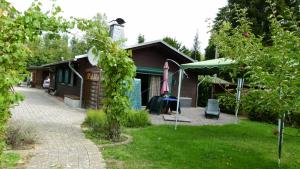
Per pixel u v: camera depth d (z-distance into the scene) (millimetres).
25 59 3537
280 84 4629
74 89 18922
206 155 6645
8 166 4715
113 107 7645
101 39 6680
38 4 4070
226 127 11367
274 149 7863
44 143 6789
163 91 14023
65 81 21531
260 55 5402
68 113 12758
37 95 22766
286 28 5602
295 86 4480
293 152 7684
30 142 6598
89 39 6516
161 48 17062
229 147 7645
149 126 10336
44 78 34906
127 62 7516
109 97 7797
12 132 6398
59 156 5824
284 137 9758
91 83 15055
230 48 6535
